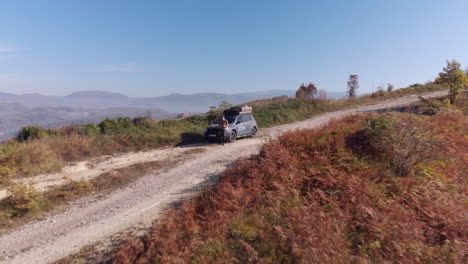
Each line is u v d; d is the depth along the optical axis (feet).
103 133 53.98
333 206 18.30
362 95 127.24
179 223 18.11
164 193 25.99
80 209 23.59
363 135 27.84
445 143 24.22
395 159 23.31
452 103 72.74
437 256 13.28
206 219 18.51
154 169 35.27
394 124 25.35
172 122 64.44
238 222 17.63
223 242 15.79
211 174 30.99
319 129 32.55
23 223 21.16
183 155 42.27
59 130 51.78
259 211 18.80
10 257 16.48
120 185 29.60
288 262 13.74
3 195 25.89
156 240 16.03
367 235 15.14
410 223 15.55
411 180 20.29
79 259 15.85
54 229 20.04
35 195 23.82
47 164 35.04
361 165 23.44
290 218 17.06
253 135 57.00
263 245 15.15
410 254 13.35
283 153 26.58
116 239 17.76
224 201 20.21
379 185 20.40
